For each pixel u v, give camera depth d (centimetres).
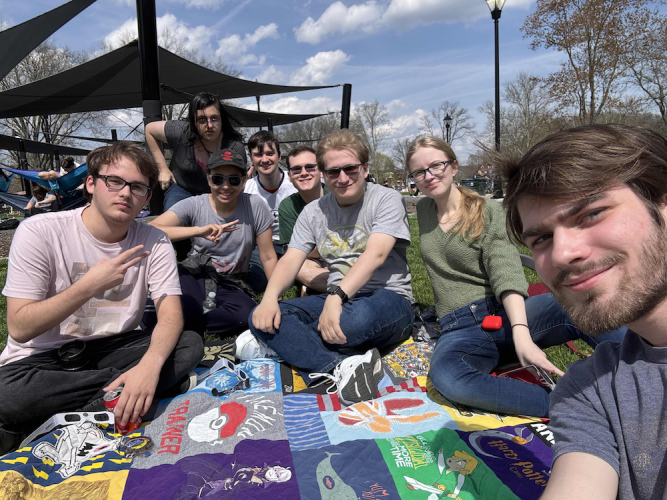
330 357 231
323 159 255
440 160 233
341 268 267
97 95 1134
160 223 310
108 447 175
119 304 216
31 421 189
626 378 89
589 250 76
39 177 1066
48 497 147
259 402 208
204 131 383
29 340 193
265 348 260
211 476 156
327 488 149
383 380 229
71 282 206
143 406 186
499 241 223
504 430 181
